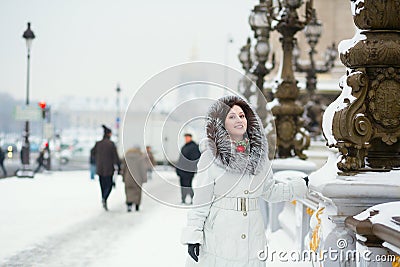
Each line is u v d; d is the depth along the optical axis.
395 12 5.46
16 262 9.77
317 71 19.97
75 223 14.52
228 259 4.94
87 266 9.48
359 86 5.41
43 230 13.32
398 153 5.54
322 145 20.17
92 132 92.31
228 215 4.94
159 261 9.85
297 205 9.17
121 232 13.03
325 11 29.22
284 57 12.71
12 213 16.59
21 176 32.59
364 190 5.13
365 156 5.52
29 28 34.22
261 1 14.13
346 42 5.68
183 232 4.93
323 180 5.29
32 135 91.25
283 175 9.45
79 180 31.14
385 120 5.45
